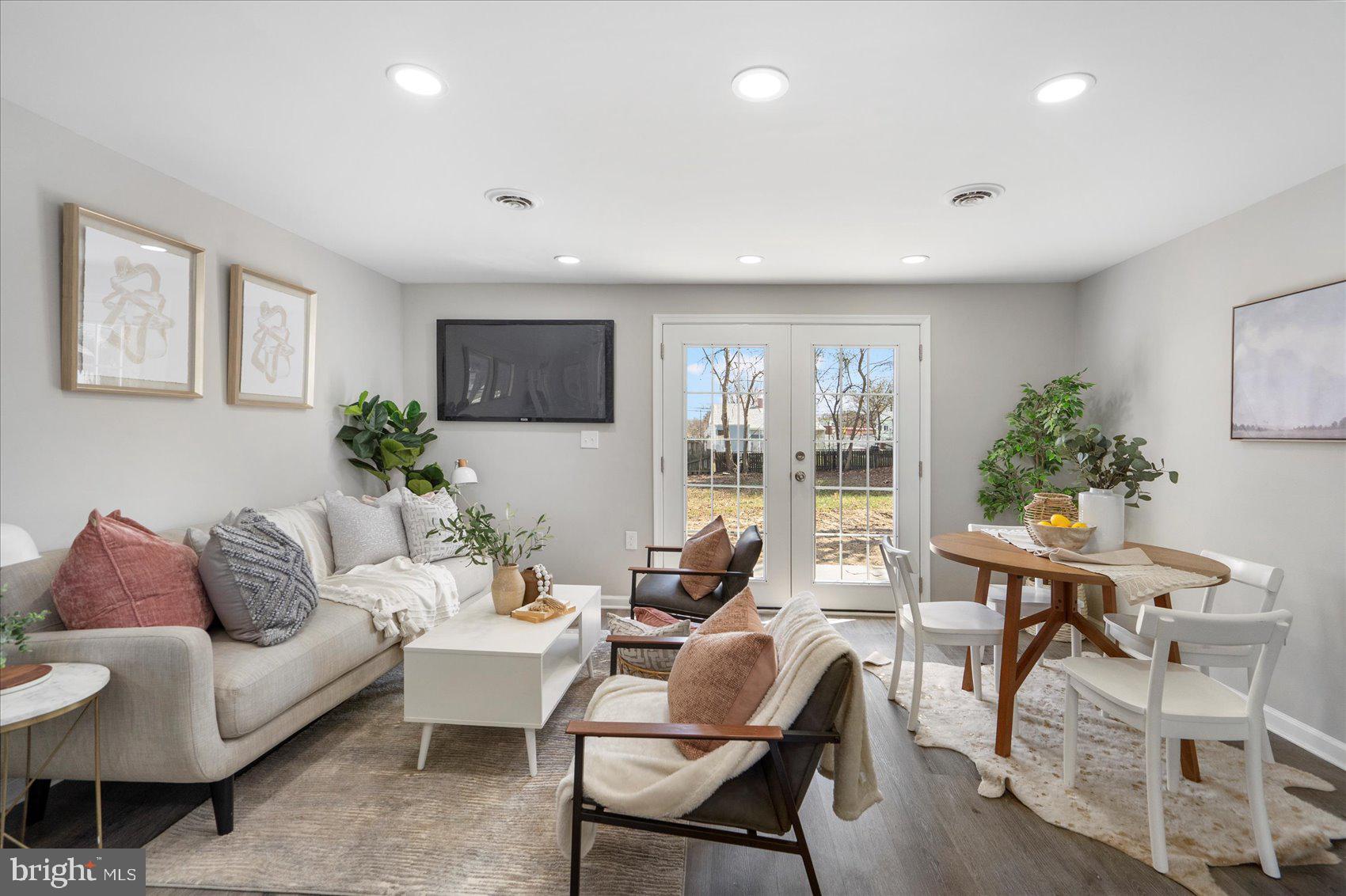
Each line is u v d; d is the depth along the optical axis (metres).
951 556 2.63
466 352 4.48
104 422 2.38
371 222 3.21
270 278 3.16
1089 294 4.17
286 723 2.18
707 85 1.93
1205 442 3.14
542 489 4.50
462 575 3.50
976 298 4.38
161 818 2.02
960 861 1.86
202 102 2.05
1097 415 4.07
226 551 2.23
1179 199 2.82
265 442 3.21
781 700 1.58
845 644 1.59
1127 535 3.78
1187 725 1.82
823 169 2.54
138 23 1.64
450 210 3.02
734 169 2.54
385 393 4.30
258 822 2.00
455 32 1.68
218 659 2.09
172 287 2.62
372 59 1.81
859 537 4.47
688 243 3.52
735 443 4.48
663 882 1.77
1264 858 1.79
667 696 1.92
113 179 2.39
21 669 1.68
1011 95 1.97
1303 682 2.60
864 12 1.58
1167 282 3.42
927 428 4.39
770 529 4.48
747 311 4.45
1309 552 2.58
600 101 2.03
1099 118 2.11
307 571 2.48
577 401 4.45
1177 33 1.66
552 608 2.65
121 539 2.06
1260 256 2.83
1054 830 2.00
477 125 2.19
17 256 2.08
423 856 1.85
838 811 1.61
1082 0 1.54
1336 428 2.45
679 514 4.48
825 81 1.90
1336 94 1.96
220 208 2.90
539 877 1.78
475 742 2.53
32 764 1.86
